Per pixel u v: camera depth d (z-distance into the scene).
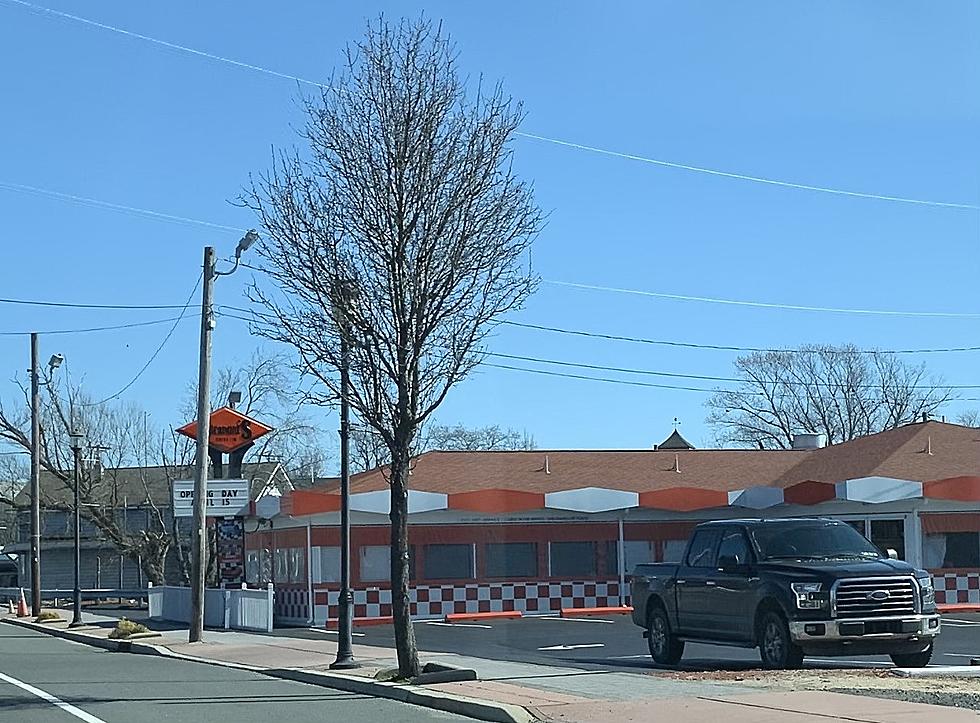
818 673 17.33
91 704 17.45
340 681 19.59
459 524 35.19
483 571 35.19
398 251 18.33
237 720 15.33
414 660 18.66
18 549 75.06
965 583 34.00
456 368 18.89
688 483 38.28
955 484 33.06
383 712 16.06
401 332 18.34
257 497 39.47
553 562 35.91
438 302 18.45
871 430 68.31
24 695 18.83
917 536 33.69
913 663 18.55
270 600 32.00
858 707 13.83
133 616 44.06
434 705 16.45
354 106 19.78
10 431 57.59
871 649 17.80
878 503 34.38
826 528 19.56
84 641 34.31
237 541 36.19
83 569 74.25
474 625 31.83
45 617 44.62
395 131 18.47
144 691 19.28
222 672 22.89
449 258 18.42
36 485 48.31
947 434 37.28
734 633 19.06
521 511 35.66
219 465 39.41
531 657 22.39
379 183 18.41
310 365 24.98
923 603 18.03
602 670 19.50
